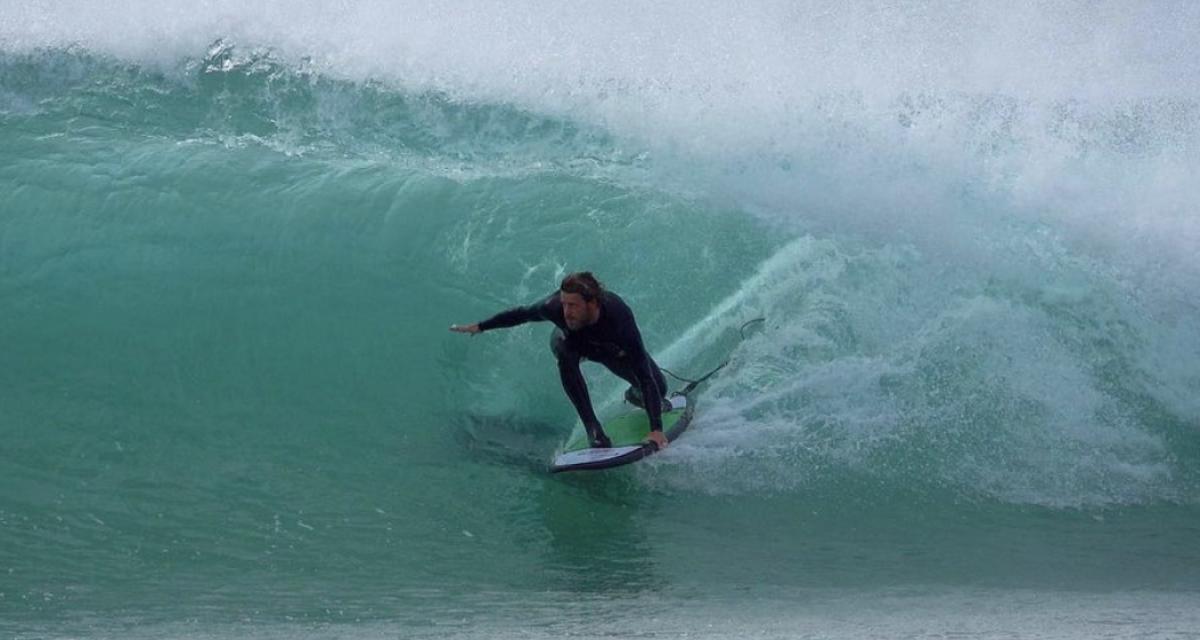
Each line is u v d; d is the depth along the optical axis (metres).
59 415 25.86
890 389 28.38
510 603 19.30
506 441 26.58
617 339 24.06
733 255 30.88
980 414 28.12
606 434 25.97
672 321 29.84
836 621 17.84
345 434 26.41
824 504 25.30
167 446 25.39
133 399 26.67
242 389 27.41
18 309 28.41
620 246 30.86
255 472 24.80
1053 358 29.55
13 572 19.94
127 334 28.19
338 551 21.81
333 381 27.86
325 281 29.77
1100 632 16.56
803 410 27.73
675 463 25.98
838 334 29.31
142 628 17.34
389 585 20.25
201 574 20.39
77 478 23.89
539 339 28.70
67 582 19.69
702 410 27.59
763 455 26.52
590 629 17.28
